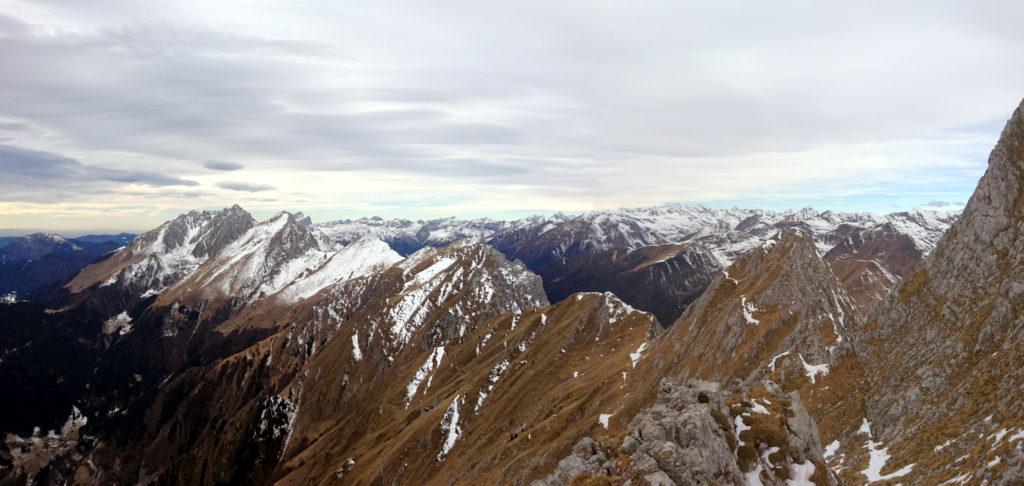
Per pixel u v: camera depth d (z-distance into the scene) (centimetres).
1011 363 6606
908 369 8494
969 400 6762
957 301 8644
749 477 5197
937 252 9925
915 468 6306
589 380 17062
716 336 13075
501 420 19138
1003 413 5847
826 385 9556
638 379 14825
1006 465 4797
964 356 7625
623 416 12875
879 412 8312
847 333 10888
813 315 11356
